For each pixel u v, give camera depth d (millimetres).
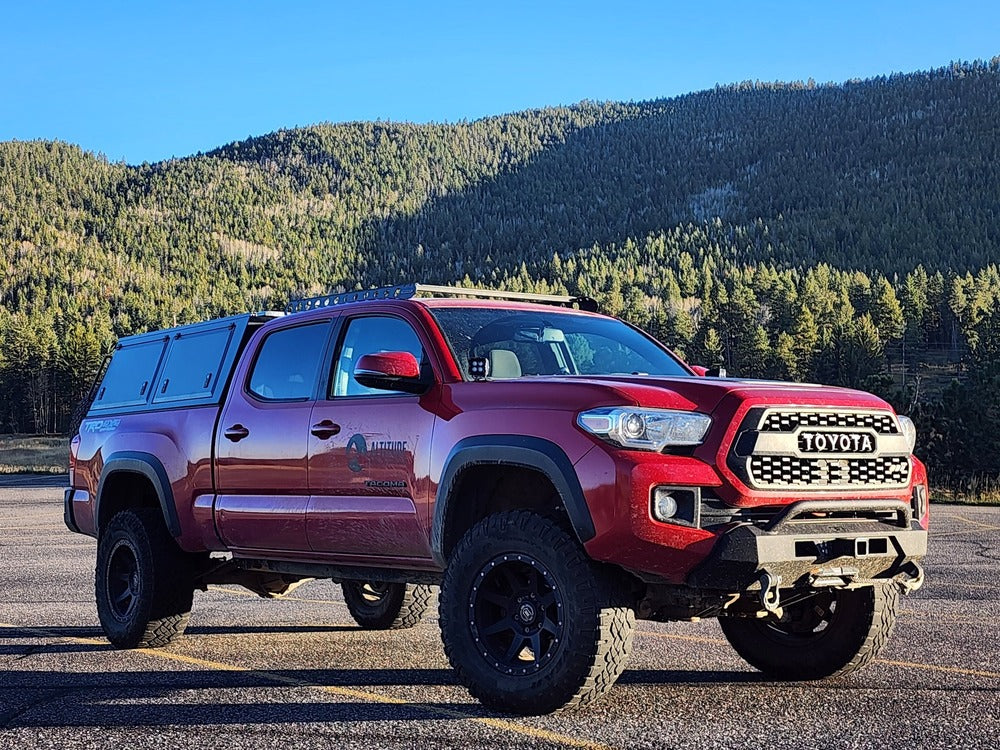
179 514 6766
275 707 5008
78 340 164250
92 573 11531
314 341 6156
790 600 4980
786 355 172625
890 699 5098
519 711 4699
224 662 6301
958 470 58156
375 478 5438
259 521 6145
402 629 7734
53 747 4344
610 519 4430
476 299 6141
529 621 4727
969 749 4164
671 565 4410
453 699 5141
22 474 49906
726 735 4395
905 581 4922
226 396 6641
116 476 7438
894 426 4949
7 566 12281
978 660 6141
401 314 5699
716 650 6574
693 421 4566
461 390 5180
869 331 170875
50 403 167750
